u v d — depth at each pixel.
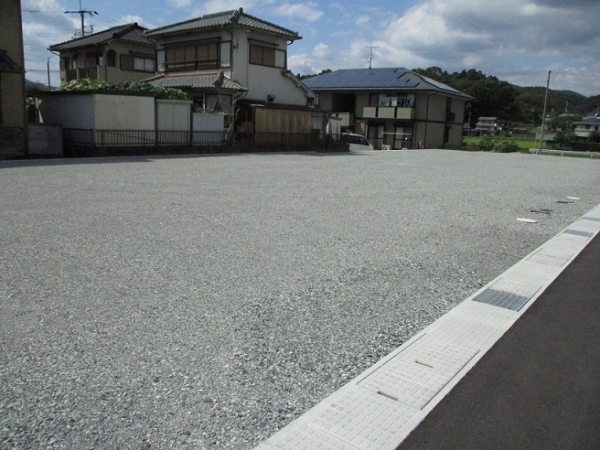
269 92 24.45
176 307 3.65
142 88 18.70
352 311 3.75
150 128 17.58
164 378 2.67
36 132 15.65
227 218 6.87
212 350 3.02
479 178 14.21
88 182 9.75
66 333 3.17
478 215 8.05
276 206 7.98
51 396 2.47
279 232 6.18
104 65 27.44
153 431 2.22
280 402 2.51
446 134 37.31
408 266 5.01
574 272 4.96
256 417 2.37
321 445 2.18
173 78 24.17
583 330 3.54
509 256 5.59
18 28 15.07
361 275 4.63
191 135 18.98
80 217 6.55
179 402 2.46
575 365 3.00
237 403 2.48
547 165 21.47
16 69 14.52
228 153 19.89
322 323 3.50
